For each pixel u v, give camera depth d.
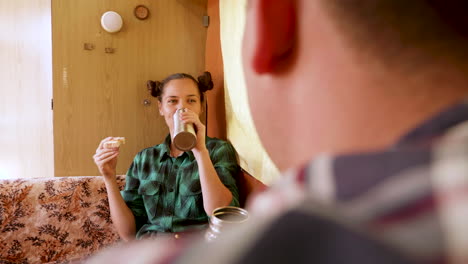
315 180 0.17
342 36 0.19
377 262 0.15
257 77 0.25
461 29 0.18
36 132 2.59
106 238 1.75
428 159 0.16
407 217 0.15
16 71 2.76
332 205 0.16
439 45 0.18
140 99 2.06
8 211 1.65
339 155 0.18
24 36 2.64
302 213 0.16
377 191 0.16
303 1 0.21
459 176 0.15
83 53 1.94
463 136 0.16
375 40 0.19
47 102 2.40
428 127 0.17
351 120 0.19
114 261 0.20
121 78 2.01
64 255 1.69
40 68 2.46
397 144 0.18
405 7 0.18
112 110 2.02
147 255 0.19
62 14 1.89
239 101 1.55
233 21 1.57
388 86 0.18
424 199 0.15
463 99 0.17
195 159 1.75
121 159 2.06
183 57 2.10
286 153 0.25
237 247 0.16
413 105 0.18
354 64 0.19
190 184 1.70
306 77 0.21
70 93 1.94
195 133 1.55
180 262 0.17
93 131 2.00
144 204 1.76
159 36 2.05
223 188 1.59
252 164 1.54
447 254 0.14
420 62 0.18
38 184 1.70
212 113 2.07
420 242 0.14
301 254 0.16
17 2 2.67
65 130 1.95
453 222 0.14
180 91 1.76
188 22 2.09
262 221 0.17
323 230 0.16
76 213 1.72
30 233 1.66
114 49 1.99
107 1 1.95
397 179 0.16
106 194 1.78
